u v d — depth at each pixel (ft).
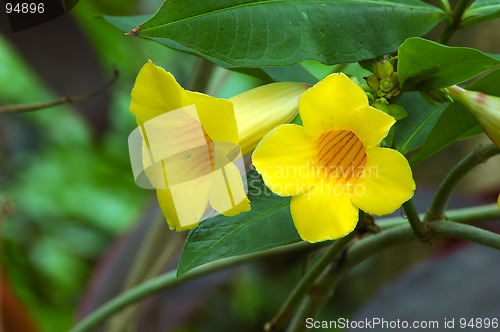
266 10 1.41
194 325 3.47
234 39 1.39
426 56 1.43
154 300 2.42
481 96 1.47
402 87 1.47
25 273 3.33
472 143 2.34
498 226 2.21
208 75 1.92
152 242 2.09
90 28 3.02
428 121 1.68
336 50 1.44
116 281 2.30
